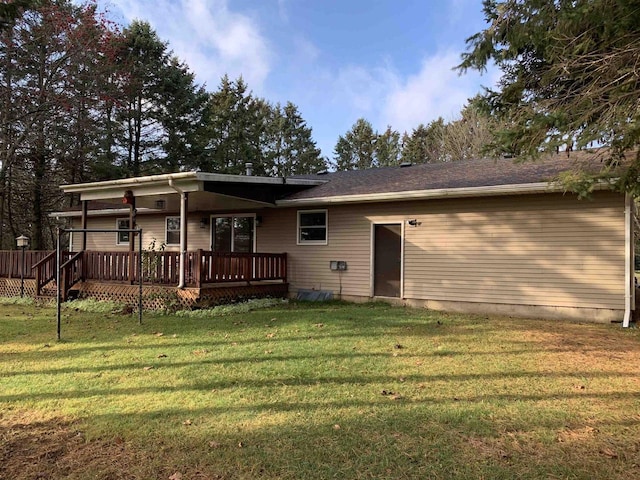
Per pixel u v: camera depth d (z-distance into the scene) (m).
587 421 3.35
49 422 3.39
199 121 26.53
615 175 5.26
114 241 16.39
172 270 9.38
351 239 10.85
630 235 7.70
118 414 3.52
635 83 4.91
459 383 4.26
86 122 19.39
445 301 9.55
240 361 5.07
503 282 8.91
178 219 14.47
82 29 18.02
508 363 4.96
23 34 16.56
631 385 4.18
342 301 10.69
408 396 3.90
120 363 5.01
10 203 20.28
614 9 4.54
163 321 7.83
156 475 2.62
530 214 8.67
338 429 3.21
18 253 11.79
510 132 5.50
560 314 8.30
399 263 10.23
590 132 4.98
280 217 12.06
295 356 5.28
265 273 10.91
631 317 7.73
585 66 5.25
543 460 2.76
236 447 2.95
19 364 4.99
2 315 8.59
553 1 5.01
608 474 2.59
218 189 9.80
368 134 43.72
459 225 9.45
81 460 2.80
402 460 2.76
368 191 10.38
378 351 5.52
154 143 24.94
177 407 3.66
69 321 7.87
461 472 2.62
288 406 3.67
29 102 17.52
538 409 3.58
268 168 37.75
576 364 4.93
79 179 21.55
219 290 9.46
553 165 9.58
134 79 22.45
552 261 8.43
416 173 12.07
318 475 2.59
